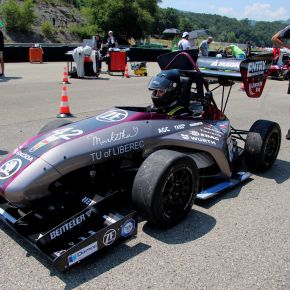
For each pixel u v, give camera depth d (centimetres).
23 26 4797
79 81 1431
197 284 282
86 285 275
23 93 1088
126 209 383
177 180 349
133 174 387
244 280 289
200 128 434
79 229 314
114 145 353
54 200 333
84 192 354
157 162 330
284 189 464
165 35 9438
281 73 1880
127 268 296
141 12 5438
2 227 346
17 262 298
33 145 355
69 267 278
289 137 697
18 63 2186
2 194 322
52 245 295
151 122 390
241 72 457
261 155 488
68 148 335
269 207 414
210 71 498
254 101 1141
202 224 368
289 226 375
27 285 273
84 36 5278
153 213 330
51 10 5597
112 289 272
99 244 295
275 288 282
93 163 341
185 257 314
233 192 448
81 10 6041
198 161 408
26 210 337
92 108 913
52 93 1108
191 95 471
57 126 434
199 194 409
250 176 499
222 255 320
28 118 779
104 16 5331
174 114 421
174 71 425
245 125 804
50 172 321
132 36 5569
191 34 2225
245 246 335
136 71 1773
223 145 441
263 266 308
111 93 1166
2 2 5047
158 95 413
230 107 1020
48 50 2380
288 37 627
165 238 340
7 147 577
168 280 285
